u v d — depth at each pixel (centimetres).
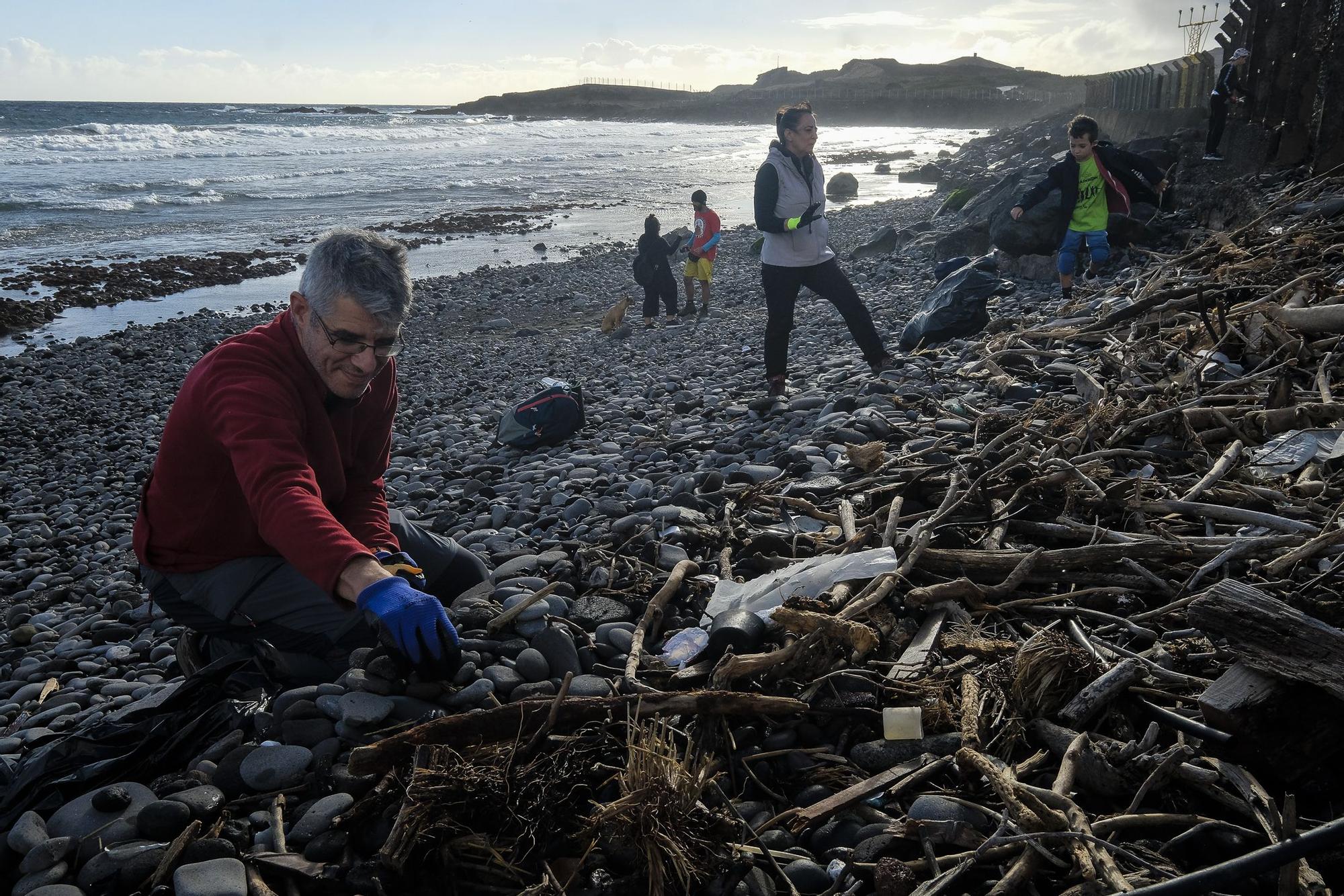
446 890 204
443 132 8544
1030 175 1151
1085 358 543
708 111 17438
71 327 1622
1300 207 727
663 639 299
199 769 246
